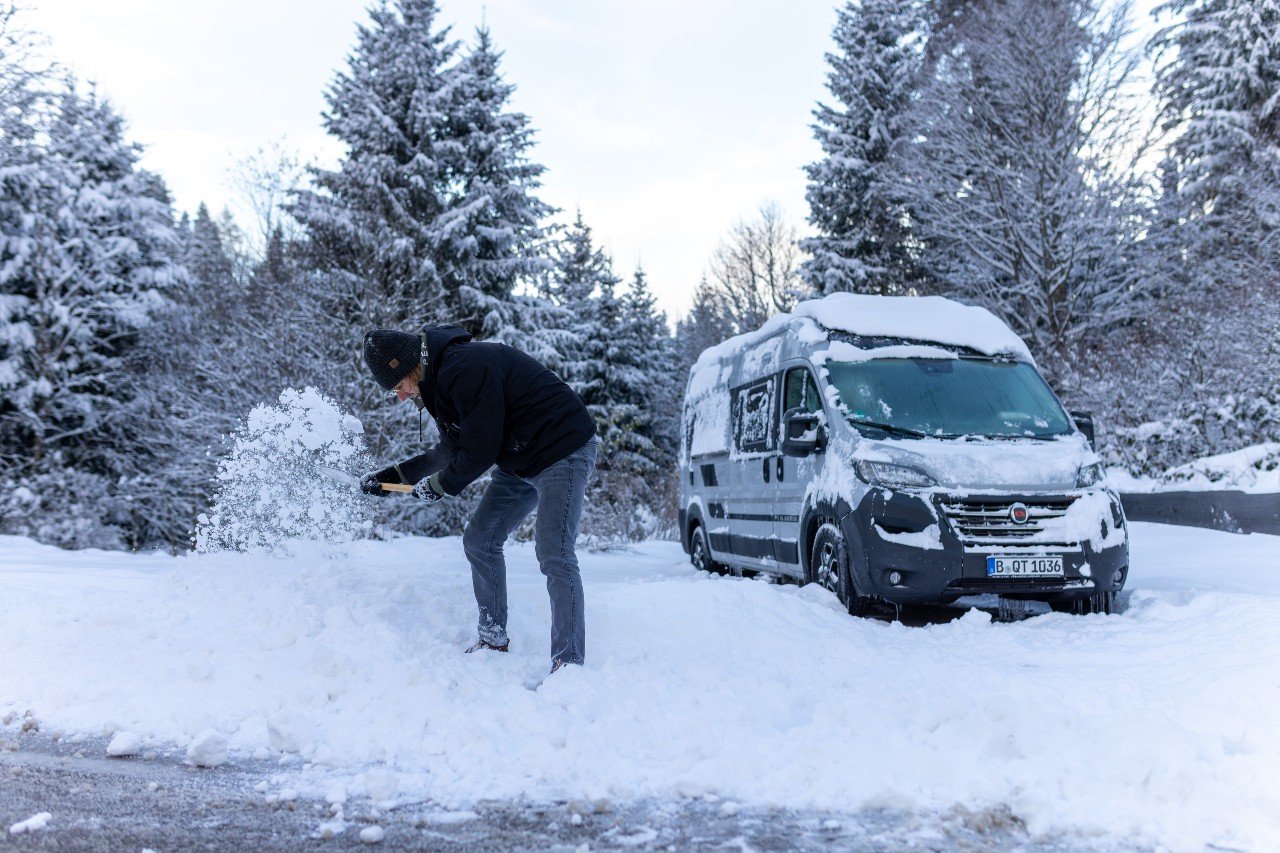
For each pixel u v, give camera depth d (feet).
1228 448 43.04
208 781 9.99
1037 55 67.87
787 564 24.68
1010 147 72.13
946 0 84.17
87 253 56.59
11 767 10.37
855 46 99.91
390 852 8.11
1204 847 7.93
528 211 84.38
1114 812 8.64
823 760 10.06
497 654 14.66
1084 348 66.18
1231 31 77.41
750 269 145.38
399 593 17.29
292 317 47.73
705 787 9.47
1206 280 63.57
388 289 56.85
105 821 8.81
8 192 53.52
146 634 15.14
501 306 80.23
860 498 20.13
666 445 144.97
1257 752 9.71
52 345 53.42
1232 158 75.05
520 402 14.17
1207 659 13.52
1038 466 20.26
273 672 13.24
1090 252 72.64
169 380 50.67
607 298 135.85
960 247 80.69
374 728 11.32
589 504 50.93
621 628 16.30
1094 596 19.98
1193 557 29.63
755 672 13.60
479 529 15.06
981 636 16.87
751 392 28.40
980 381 23.39
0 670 13.56
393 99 79.87
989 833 8.38
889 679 13.39
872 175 95.96
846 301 25.81
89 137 63.62
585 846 8.14
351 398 44.55
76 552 31.60
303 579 18.03
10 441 52.39
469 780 9.88
